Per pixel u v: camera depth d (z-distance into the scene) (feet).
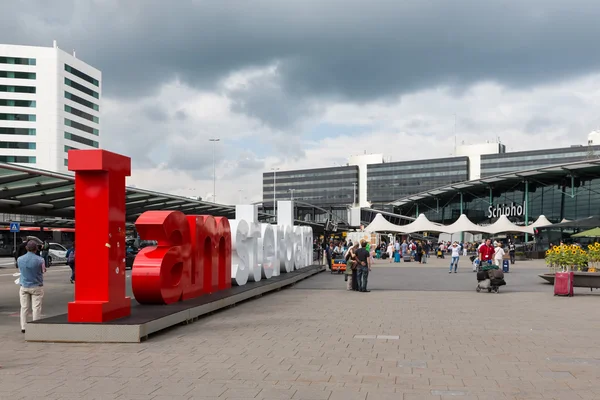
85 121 374.43
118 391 21.04
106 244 33.94
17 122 334.03
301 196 536.83
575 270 75.05
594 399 19.77
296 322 39.86
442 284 77.15
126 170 36.76
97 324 31.94
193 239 47.62
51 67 341.21
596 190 254.47
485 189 305.32
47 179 55.57
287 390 21.08
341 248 131.95
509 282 81.97
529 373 23.90
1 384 22.22
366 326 37.81
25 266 35.99
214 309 44.42
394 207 409.69
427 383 22.16
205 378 23.08
